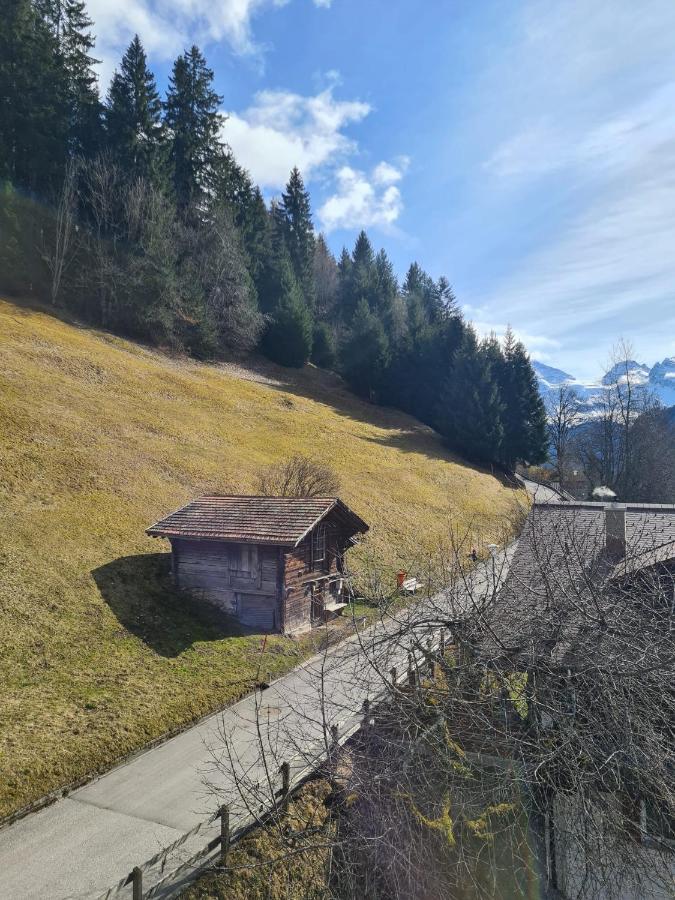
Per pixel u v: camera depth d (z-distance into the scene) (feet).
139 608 61.21
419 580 46.83
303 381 210.59
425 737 30.81
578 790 27.20
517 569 44.65
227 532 65.87
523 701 32.40
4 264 158.40
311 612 70.03
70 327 154.81
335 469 127.54
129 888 28.76
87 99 204.33
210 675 52.85
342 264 336.70
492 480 176.55
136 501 85.81
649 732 26.91
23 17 183.32
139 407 122.93
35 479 80.53
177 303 179.83
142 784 37.76
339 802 36.22
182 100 217.15
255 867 30.66
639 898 27.94
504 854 33.55
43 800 35.32
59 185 183.62
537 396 201.77
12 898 27.89
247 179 254.88
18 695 43.68
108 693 46.73
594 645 29.89
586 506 60.75
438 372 219.82
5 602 54.24
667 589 39.52
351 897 31.37
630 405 172.45
